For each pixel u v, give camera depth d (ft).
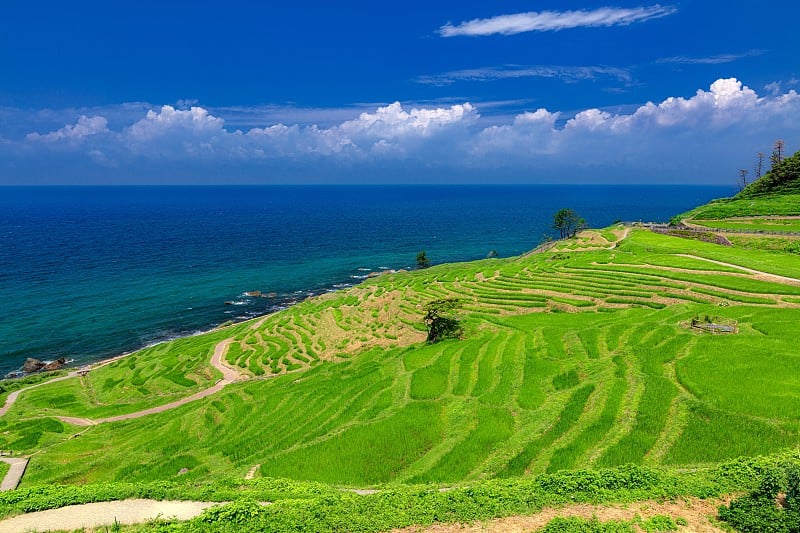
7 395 237.04
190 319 366.22
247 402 192.65
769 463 82.99
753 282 219.82
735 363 136.87
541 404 136.15
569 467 102.01
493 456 113.29
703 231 356.38
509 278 310.45
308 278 495.00
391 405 156.04
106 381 250.37
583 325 200.85
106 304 390.01
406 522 74.54
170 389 235.40
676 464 97.96
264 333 305.94
